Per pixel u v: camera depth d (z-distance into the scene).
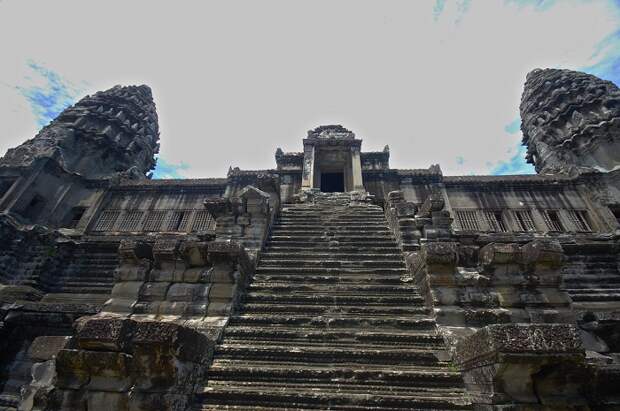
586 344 9.49
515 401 4.21
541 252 7.30
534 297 7.12
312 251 10.64
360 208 15.32
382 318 7.14
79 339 4.78
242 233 10.69
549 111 24.80
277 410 5.04
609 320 9.80
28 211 20.14
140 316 7.26
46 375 6.10
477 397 4.73
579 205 18.75
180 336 4.82
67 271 18.22
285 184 22.39
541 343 4.12
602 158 20.17
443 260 7.46
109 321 4.89
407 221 10.99
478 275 7.45
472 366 5.05
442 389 5.29
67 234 19.69
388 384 5.46
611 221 17.47
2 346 11.38
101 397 4.67
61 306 11.76
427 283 7.57
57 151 21.92
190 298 7.51
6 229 18.30
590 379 4.26
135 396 4.60
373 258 10.06
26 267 17.70
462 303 7.11
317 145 24.53
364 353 6.09
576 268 15.56
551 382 4.30
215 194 22.34
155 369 4.70
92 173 23.88
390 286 8.37
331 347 6.42
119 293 7.68
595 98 22.20
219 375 5.69
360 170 21.89
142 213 21.69
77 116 25.53
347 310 7.58
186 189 22.70
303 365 5.98
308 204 17.25
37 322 11.70
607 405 4.18
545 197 19.31
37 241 18.75
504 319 6.82
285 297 8.03
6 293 14.50
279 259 10.06
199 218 21.25
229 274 7.77
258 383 5.58
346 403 5.12
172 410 4.56
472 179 20.53
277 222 13.15
